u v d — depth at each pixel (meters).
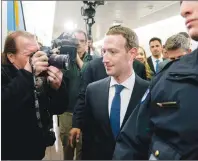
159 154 0.74
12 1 1.77
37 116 1.02
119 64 1.15
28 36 1.08
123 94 1.17
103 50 1.19
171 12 4.17
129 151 0.88
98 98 1.20
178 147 0.72
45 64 1.06
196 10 0.75
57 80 1.10
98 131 1.18
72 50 1.22
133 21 4.81
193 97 0.74
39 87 1.08
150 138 0.84
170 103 0.76
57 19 4.72
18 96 0.98
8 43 1.06
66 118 2.06
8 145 0.99
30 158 1.03
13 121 1.00
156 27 4.79
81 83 1.85
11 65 1.06
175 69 0.81
